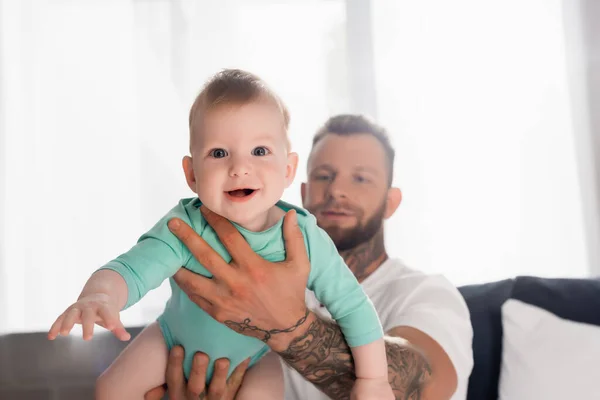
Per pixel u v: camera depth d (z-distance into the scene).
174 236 1.01
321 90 2.80
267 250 1.04
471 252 2.77
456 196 2.78
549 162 2.79
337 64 2.82
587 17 2.82
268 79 2.79
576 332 1.73
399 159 2.79
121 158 2.70
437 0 2.85
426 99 2.82
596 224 2.76
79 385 2.14
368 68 2.82
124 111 2.72
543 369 1.69
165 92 2.74
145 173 2.70
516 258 2.77
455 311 1.48
